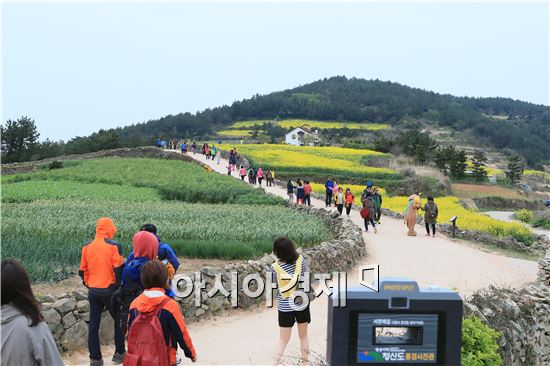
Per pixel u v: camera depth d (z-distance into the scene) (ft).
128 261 26.63
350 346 18.74
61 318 29.45
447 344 19.08
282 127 602.03
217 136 571.28
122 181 151.12
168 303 19.01
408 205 81.00
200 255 52.37
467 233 88.84
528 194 263.49
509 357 34.12
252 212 85.76
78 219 72.28
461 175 297.94
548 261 56.29
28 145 311.27
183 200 130.31
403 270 56.29
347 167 214.07
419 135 334.65
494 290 41.50
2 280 14.92
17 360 14.62
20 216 74.79
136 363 18.54
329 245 54.44
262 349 30.63
